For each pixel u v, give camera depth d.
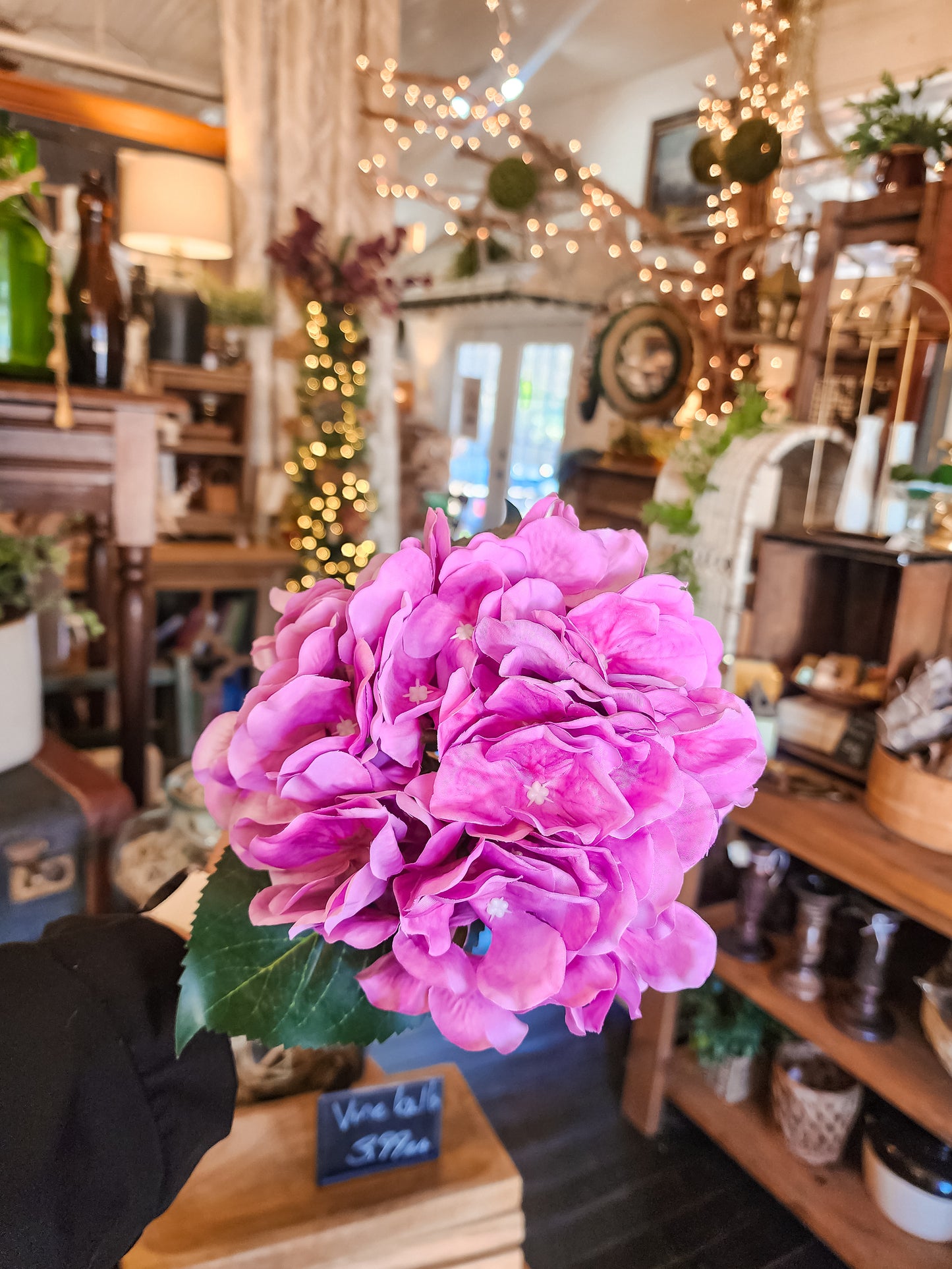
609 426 3.96
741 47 4.18
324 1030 0.50
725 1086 1.85
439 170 6.27
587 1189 1.75
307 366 3.55
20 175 1.40
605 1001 0.52
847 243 1.97
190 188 3.14
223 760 0.53
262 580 3.35
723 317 2.99
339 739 0.46
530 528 0.52
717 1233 1.67
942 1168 1.50
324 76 3.83
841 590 1.99
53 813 1.29
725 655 1.85
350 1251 0.67
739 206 2.93
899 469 1.77
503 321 6.35
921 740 1.56
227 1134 0.59
